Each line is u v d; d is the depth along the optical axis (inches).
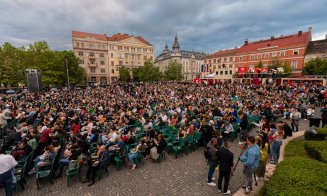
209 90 1154.0
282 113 617.9
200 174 283.9
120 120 454.9
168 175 281.7
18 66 1579.7
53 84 1702.8
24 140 327.9
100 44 2751.0
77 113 592.1
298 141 394.3
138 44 3073.3
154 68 2610.7
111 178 275.3
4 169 207.9
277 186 158.9
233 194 223.8
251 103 687.7
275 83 1375.5
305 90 972.6
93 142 365.4
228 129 414.9
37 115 552.4
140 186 252.7
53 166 263.9
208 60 3063.5
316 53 1784.0
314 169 181.5
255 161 205.8
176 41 4288.9
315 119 462.0
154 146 333.7
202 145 402.3
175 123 479.2
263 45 2352.4
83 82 2174.0
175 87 1482.5
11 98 931.3
